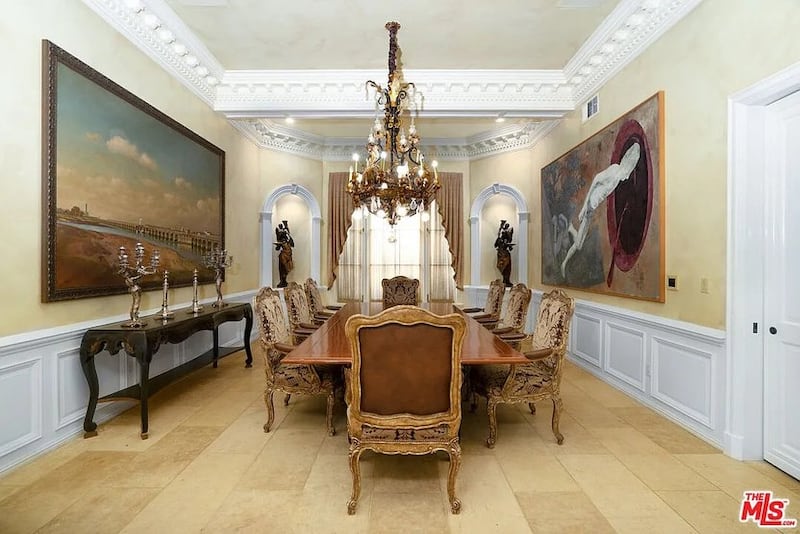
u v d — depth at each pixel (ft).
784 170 7.91
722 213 8.71
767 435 8.27
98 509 6.66
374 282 24.22
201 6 11.55
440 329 6.60
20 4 7.95
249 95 15.92
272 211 21.65
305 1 11.34
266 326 9.87
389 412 6.74
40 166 8.39
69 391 9.17
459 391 6.76
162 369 12.75
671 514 6.61
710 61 9.04
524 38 13.12
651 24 10.85
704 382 9.24
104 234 9.93
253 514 6.57
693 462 8.29
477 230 23.21
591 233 14.33
